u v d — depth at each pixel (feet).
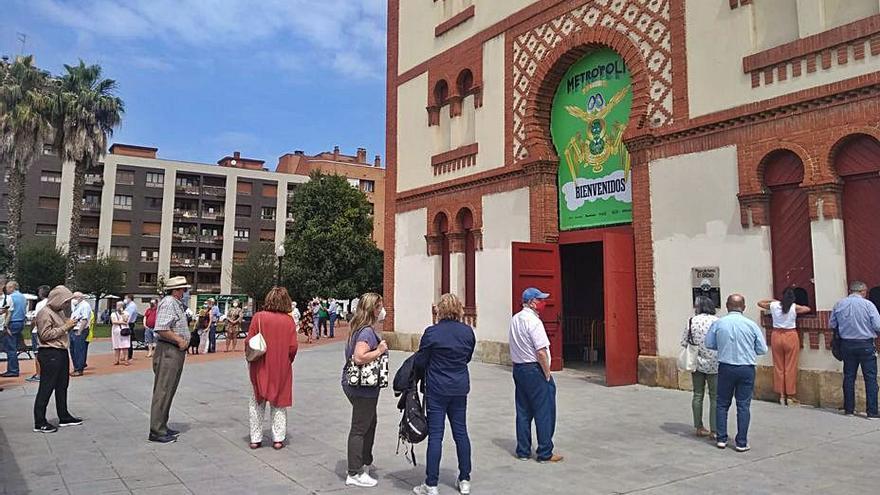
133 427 27.68
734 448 23.35
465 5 59.16
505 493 18.20
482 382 41.24
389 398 35.53
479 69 56.08
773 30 35.17
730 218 35.88
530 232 49.55
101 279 178.19
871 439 24.58
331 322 99.96
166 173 223.30
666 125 39.70
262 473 20.22
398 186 65.98
